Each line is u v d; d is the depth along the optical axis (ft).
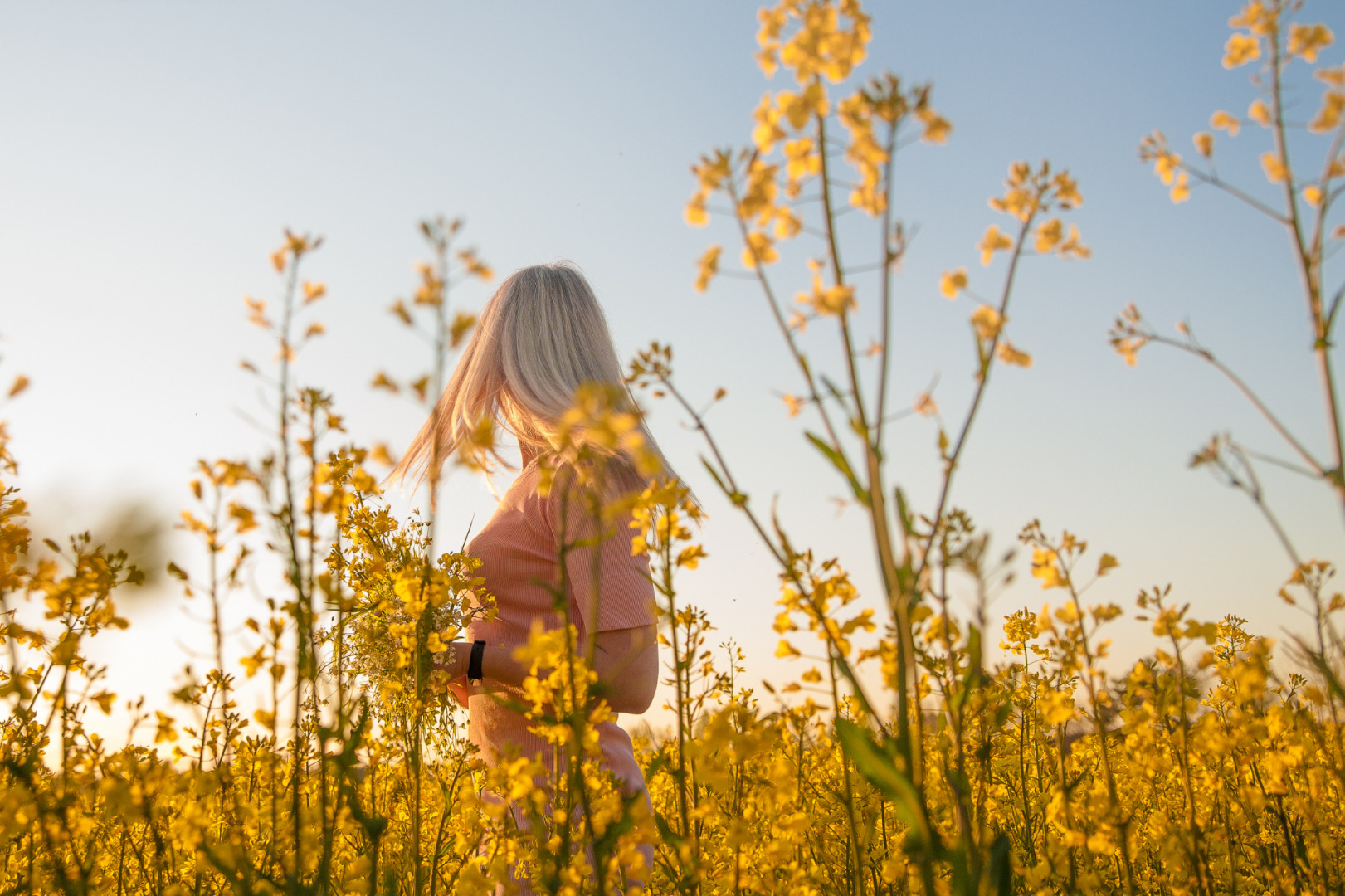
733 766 8.50
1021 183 4.85
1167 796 9.95
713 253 4.55
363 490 8.70
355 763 6.34
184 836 6.28
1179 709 7.16
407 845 9.51
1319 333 4.52
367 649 8.38
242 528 5.80
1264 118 4.89
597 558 5.30
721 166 4.53
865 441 4.24
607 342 10.07
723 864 7.35
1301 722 7.66
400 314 5.04
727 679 7.87
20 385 6.25
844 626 5.49
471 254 5.14
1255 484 4.93
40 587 6.09
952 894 4.38
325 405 6.37
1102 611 6.48
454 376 10.13
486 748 9.02
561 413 9.14
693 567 6.43
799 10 4.58
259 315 5.80
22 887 6.58
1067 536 6.45
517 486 9.41
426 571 7.20
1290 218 4.72
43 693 6.52
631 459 8.45
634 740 10.84
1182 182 5.20
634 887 7.19
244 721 8.00
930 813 7.99
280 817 6.63
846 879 9.10
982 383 4.51
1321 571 6.00
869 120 4.41
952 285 4.60
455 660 8.71
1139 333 5.74
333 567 7.50
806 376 4.35
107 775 6.63
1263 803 7.86
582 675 6.12
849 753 4.50
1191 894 7.93
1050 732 10.61
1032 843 9.62
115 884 8.93
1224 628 11.54
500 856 7.48
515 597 8.93
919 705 4.46
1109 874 8.98
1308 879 8.05
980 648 4.58
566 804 6.71
